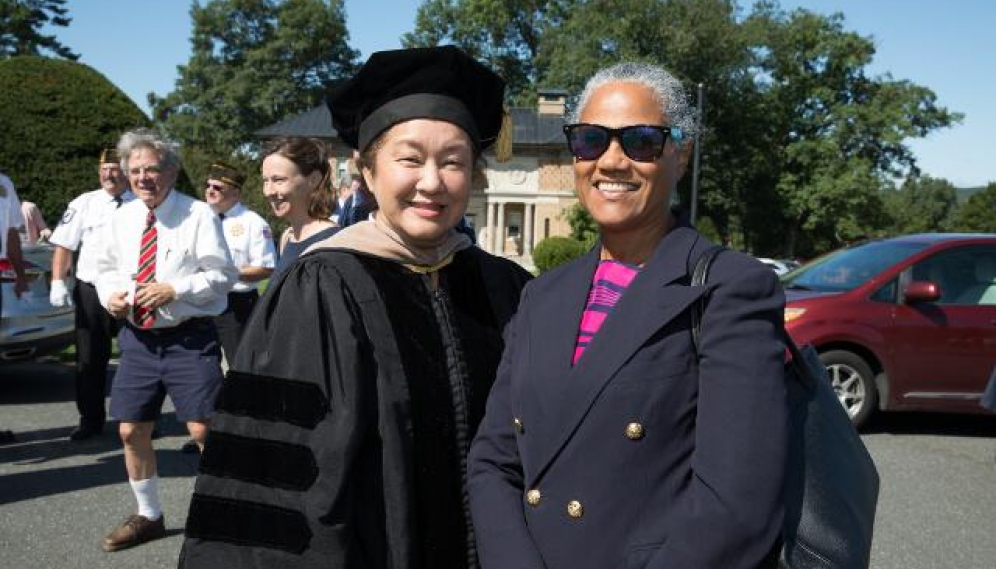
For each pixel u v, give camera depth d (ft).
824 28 153.79
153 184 12.79
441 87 6.25
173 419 22.11
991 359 21.48
